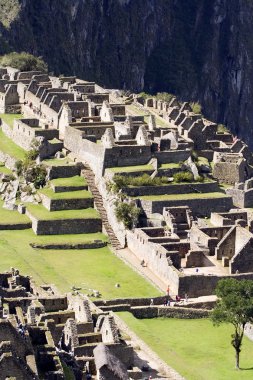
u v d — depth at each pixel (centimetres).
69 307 15438
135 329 16600
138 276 19512
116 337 14225
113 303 17812
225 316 16338
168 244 19975
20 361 11094
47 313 14700
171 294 18800
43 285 16988
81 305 14950
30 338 12262
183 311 18088
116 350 14112
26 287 16562
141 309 17912
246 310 16188
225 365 16112
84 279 18850
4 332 11519
